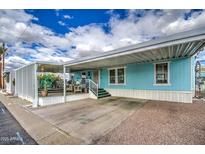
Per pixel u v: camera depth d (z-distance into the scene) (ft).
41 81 40.47
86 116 17.24
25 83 33.47
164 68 27.43
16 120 16.63
